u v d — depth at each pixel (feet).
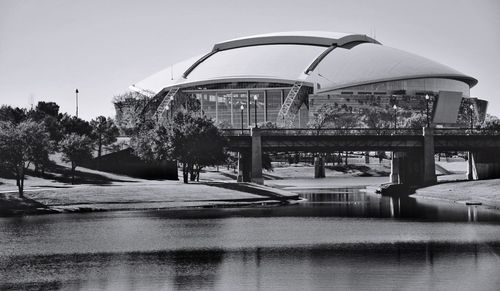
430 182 446.19
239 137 454.40
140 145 441.68
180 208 319.27
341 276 147.74
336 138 443.73
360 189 516.32
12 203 302.25
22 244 201.46
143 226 244.42
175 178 495.41
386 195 429.38
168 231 228.84
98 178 437.17
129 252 185.16
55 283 146.82
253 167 442.50
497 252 174.81
